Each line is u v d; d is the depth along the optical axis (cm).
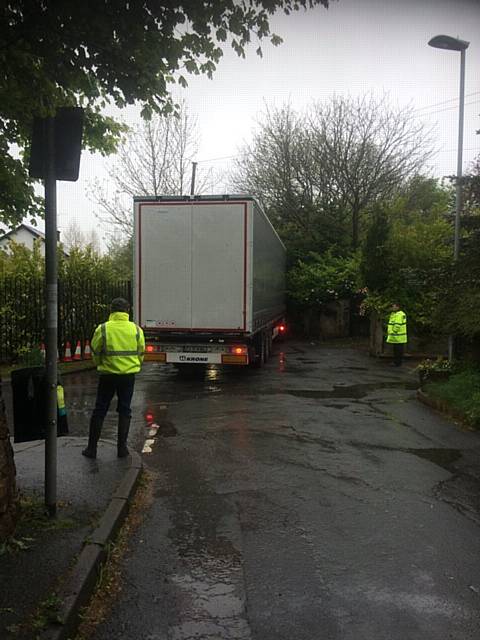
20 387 459
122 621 326
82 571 349
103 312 1778
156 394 1103
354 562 399
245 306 1198
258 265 1302
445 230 1803
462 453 687
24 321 1553
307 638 308
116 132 675
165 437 761
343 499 527
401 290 1797
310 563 398
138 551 419
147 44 496
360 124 2753
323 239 2820
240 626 320
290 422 850
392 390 1162
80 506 466
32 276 1584
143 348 645
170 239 1214
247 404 995
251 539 438
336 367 1554
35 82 480
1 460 386
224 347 1218
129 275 2230
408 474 603
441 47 1204
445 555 411
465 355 1125
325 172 2823
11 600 315
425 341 1822
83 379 1350
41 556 371
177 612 335
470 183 1083
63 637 291
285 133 2892
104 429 818
